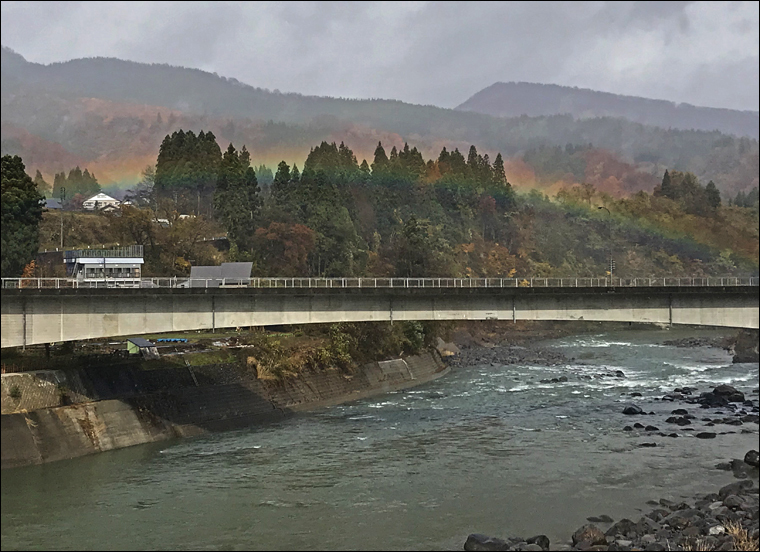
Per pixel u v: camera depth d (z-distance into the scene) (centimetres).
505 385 11606
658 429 8200
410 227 17288
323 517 5353
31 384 7169
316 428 8238
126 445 7300
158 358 8756
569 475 6412
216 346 9962
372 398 10350
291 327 12094
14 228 10694
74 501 5650
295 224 15875
